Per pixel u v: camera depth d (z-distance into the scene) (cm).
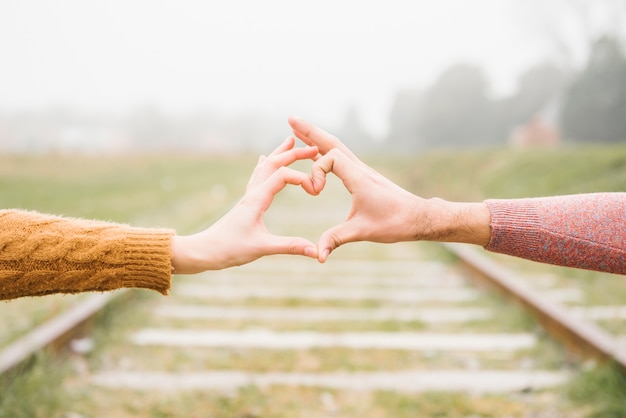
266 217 1075
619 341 358
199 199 1362
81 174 2341
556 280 555
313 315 434
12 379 274
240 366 331
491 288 495
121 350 350
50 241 133
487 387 305
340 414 277
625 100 3284
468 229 148
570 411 276
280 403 287
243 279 561
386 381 312
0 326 391
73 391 289
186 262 138
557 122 4134
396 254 719
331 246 145
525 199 155
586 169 1193
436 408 282
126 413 274
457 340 375
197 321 415
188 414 275
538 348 350
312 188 147
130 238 136
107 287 137
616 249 142
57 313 407
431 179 2123
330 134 161
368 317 429
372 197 146
